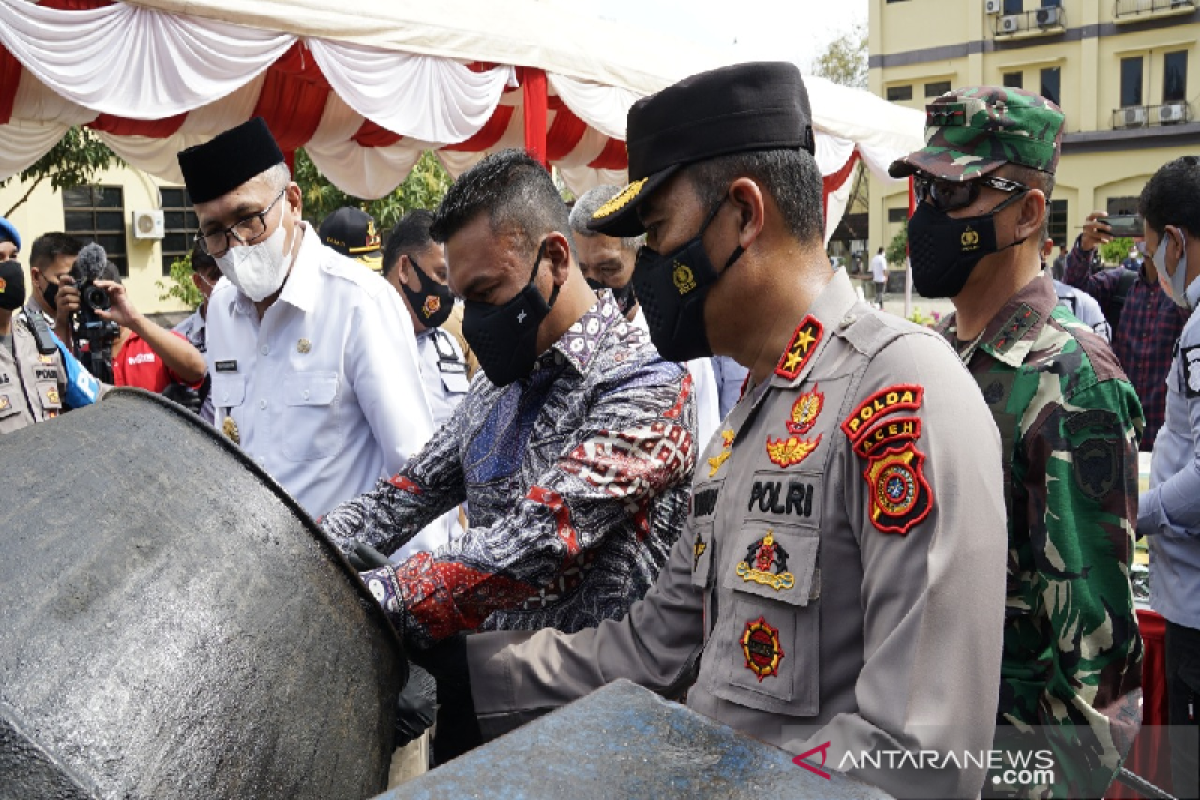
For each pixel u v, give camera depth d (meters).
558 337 1.63
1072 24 28.41
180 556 0.97
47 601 0.83
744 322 1.25
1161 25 27.39
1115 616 1.61
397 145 8.09
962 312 1.89
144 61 4.62
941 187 1.83
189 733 0.85
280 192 2.42
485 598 1.42
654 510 1.61
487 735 1.44
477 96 6.05
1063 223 29.38
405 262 3.39
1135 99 28.17
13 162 6.12
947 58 29.84
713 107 1.20
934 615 0.97
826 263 1.26
